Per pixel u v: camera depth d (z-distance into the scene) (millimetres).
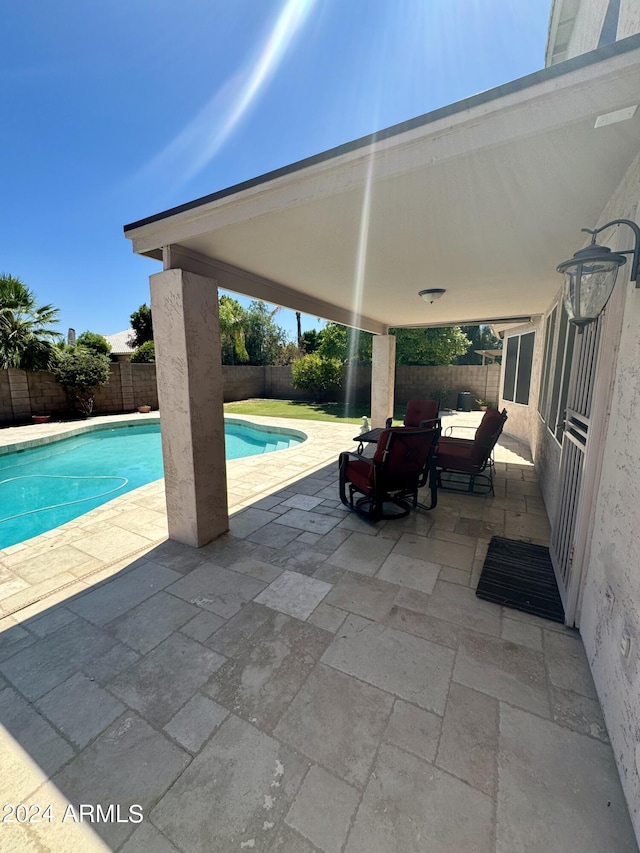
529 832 1187
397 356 13828
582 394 2320
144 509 4035
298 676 1789
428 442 3521
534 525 3518
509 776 1348
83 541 3242
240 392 16375
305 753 1438
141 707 1638
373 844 1158
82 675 1812
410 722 1556
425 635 2053
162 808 1265
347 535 3305
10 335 9453
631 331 1597
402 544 3129
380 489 3477
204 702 1658
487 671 1810
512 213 2215
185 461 3016
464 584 2533
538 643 1994
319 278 3775
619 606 1495
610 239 2020
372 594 2428
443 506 4012
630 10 1859
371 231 2498
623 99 1328
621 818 1221
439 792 1301
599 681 1649
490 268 3379
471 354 19188
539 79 1417
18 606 2346
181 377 2895
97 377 10781
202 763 1407
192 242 2727
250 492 4512
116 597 2424
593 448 1922
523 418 7508
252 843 1167
